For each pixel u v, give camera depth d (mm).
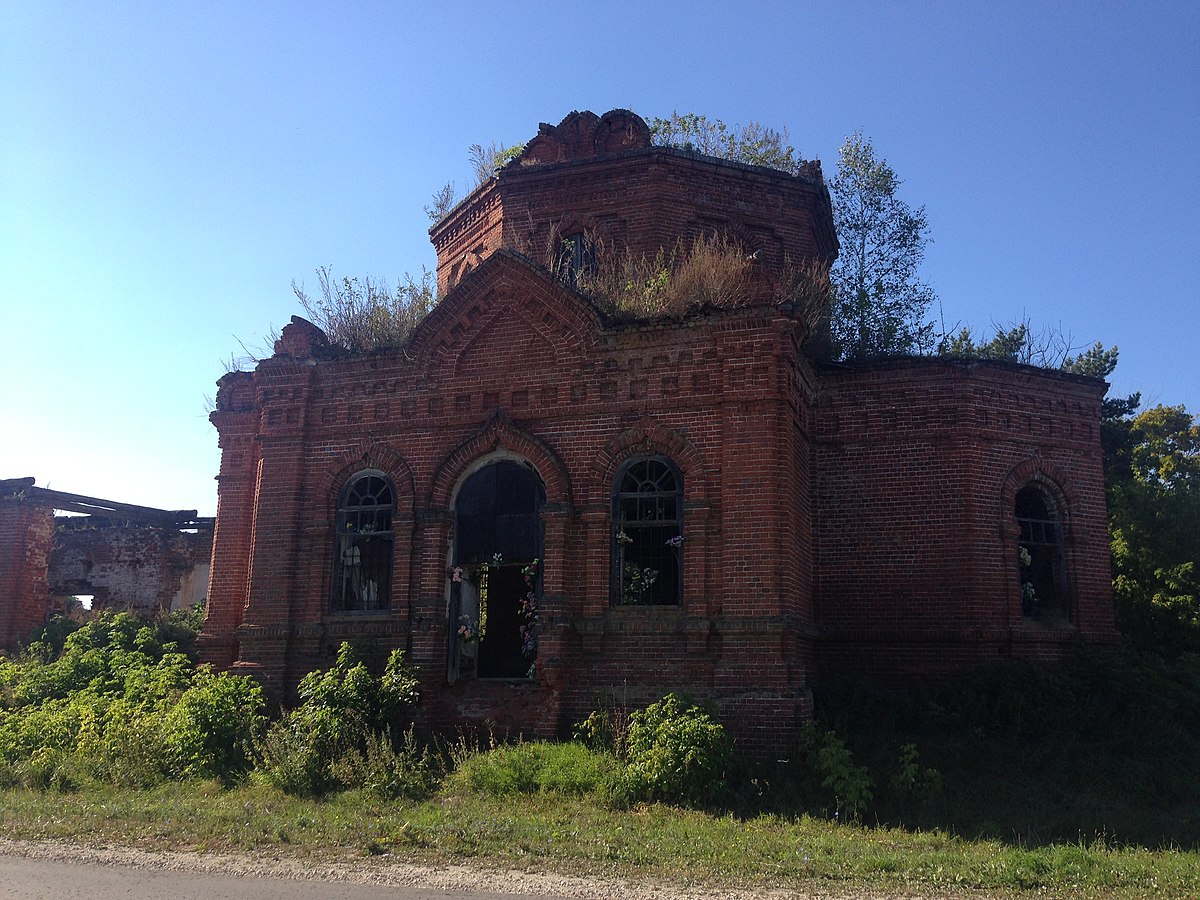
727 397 15844
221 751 14969
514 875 9367
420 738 15867
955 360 18375
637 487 16531
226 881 9070
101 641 23094
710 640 15344
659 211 21062
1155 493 24453
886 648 17938
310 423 18594
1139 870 9516
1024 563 18625
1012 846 10891
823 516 18641
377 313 19641
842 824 12055
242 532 19875
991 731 15914
